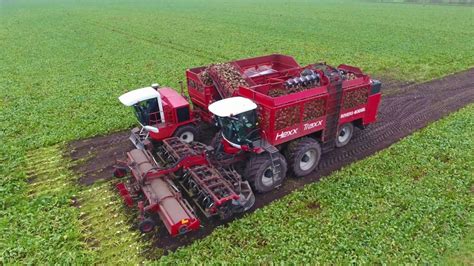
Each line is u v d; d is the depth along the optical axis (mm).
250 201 9008
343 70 12820
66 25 45781
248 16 54125
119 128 14266
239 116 9391
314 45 30531
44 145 12875
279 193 10102
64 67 24000
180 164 9648
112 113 15438
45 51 29562
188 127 12297
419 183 9859
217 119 10609
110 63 24953
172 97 12523
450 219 8367
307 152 10578
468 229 8102
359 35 35531
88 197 10039
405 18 50031
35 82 20422
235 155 10195
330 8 65812
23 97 17688
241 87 10562
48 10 65375
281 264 7332
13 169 11180
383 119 14812
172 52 28484
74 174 11180
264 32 38562
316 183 10273
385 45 29578
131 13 59156
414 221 8367
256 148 9648
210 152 10031
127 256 7957
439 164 10734
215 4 76438
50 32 40031
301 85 11000
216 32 38906
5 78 21359
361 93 11641
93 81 20484
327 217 8742
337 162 11641
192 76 13141
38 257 7738
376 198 9367
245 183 9305
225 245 8023
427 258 7316
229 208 8633
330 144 11453
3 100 17297
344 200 9344
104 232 8680
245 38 34750
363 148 12500
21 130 13938
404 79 19922
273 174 9766
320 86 10750
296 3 77750
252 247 7953
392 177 10297
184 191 10109
